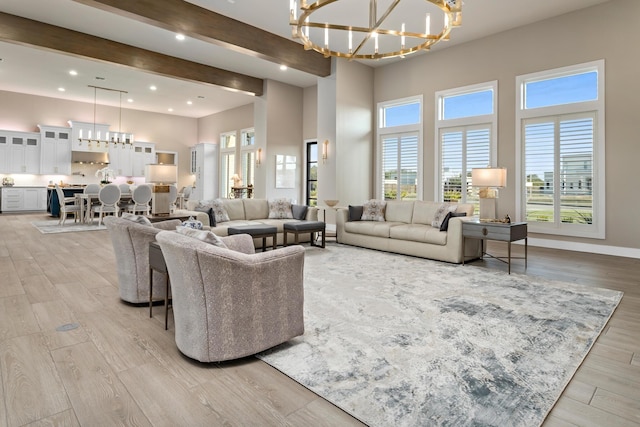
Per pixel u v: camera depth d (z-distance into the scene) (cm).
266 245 594
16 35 580
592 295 337
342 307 300
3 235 661
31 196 1098
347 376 192
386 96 802
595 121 546
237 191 1076
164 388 181
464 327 259
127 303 309
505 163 633
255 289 208
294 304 228
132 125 1255
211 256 191
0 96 1041
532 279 396
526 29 605
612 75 527
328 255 529
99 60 666
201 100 1116
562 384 185
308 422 155
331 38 669
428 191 738
